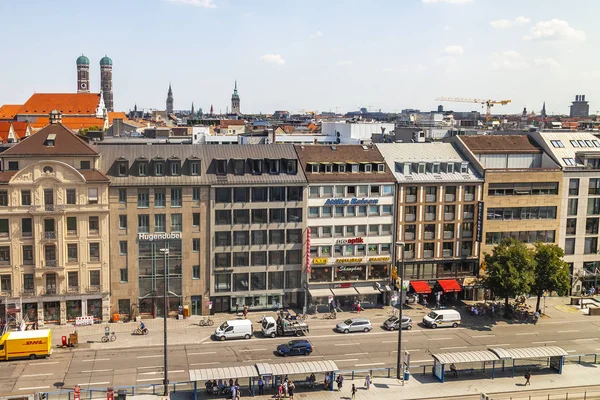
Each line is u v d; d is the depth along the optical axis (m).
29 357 78.56
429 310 101.50
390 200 101.81
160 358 79.81
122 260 92.62
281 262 98.50
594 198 110.50
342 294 98.75
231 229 95.56
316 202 98.81
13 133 182.75
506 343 87.62
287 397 68.56
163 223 93.62
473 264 106.75
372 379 74.38
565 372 77.69
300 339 87.44
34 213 87.44
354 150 106.50
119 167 91.62
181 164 94.12
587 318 99.81
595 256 111.88
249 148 101.38
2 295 88.38
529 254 96.75
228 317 95.94
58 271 89.31
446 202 103.94
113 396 66.38
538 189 107.69
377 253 102.44
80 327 90.12
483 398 64.69
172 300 95.62
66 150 89.50
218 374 67.69
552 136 116.44
